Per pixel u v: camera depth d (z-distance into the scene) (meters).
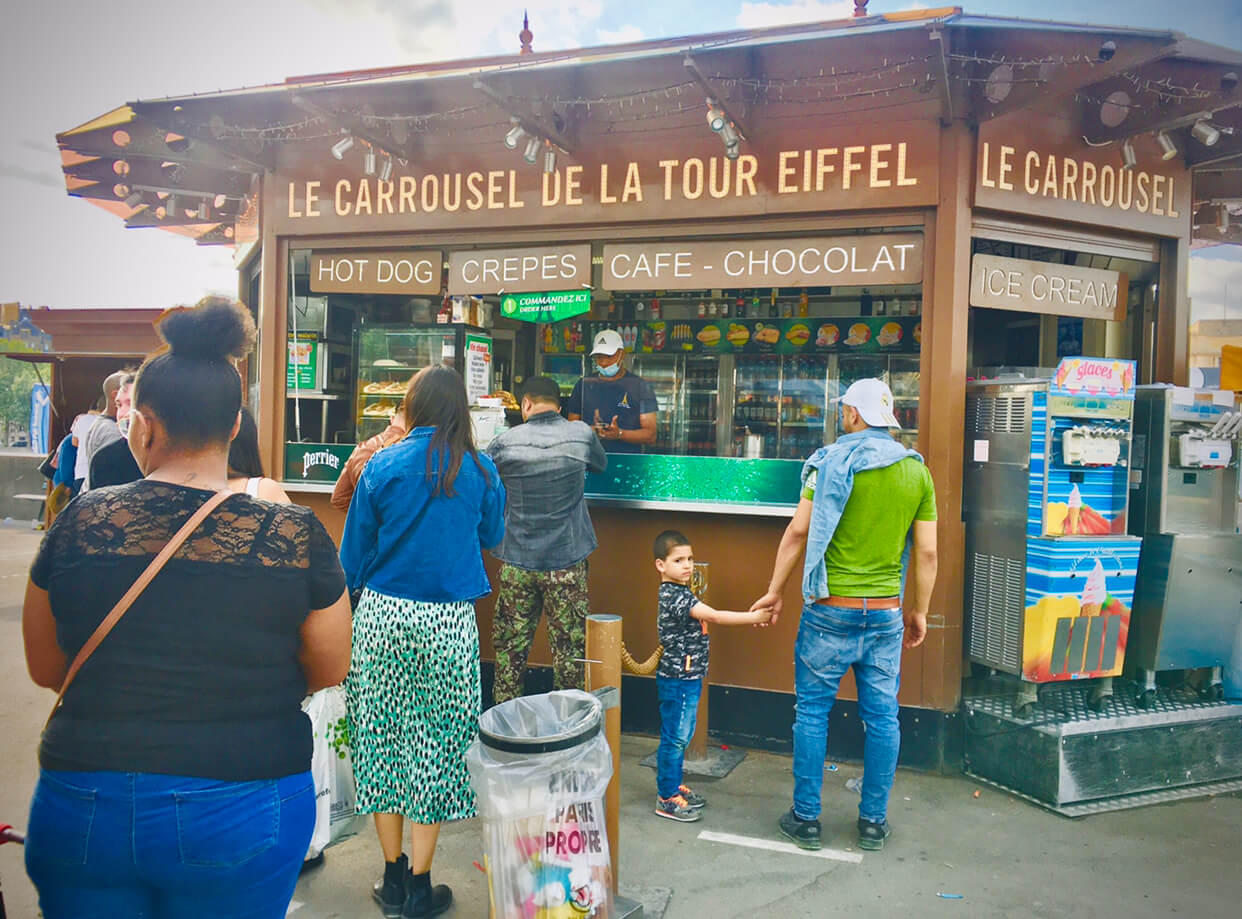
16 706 4.73
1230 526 4.16
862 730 4.24
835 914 2.90
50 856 1.50
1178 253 4.69
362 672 2.88
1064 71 3.70
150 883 1.52
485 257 4.86
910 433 5.57
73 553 1.54
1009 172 4.14
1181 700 4.12
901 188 4.12
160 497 1.59
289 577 1.62
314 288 5.15
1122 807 3.73
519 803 2.38
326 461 5.10
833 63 3.99
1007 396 3.98
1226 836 3.50
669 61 3.86
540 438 3.99
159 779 1.48
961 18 3.47
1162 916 2.91
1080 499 3.86
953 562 4.09
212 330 1.68
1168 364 4.71
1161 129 4.21
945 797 3.86
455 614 2.88
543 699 2.66
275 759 1.59
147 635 1.51
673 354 6.17
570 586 4.02
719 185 4.39
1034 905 2.97
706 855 3.31
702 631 3.61
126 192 5.93
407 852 3.27
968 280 4.12
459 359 5.19
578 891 2.39
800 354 5.94
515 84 4.19
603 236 4.64
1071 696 4.14
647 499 4.52
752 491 4.35
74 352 11.48
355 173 4.98
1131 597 3.88
